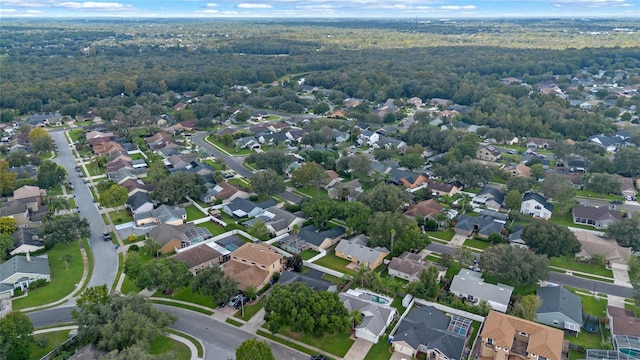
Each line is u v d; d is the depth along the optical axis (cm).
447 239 11750
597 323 8306
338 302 7806
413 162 16300
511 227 11956
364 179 15562
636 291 8575
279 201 14225
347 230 11569
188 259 9988
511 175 15912
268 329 8069
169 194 13188
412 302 8950
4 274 9231
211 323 8244
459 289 9100
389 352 7569
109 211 13188
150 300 8900
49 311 8600
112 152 17788
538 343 7106
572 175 15562
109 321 7281
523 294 9169
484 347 7369
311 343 7750
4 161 15762
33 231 11325
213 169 16288
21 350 6981
